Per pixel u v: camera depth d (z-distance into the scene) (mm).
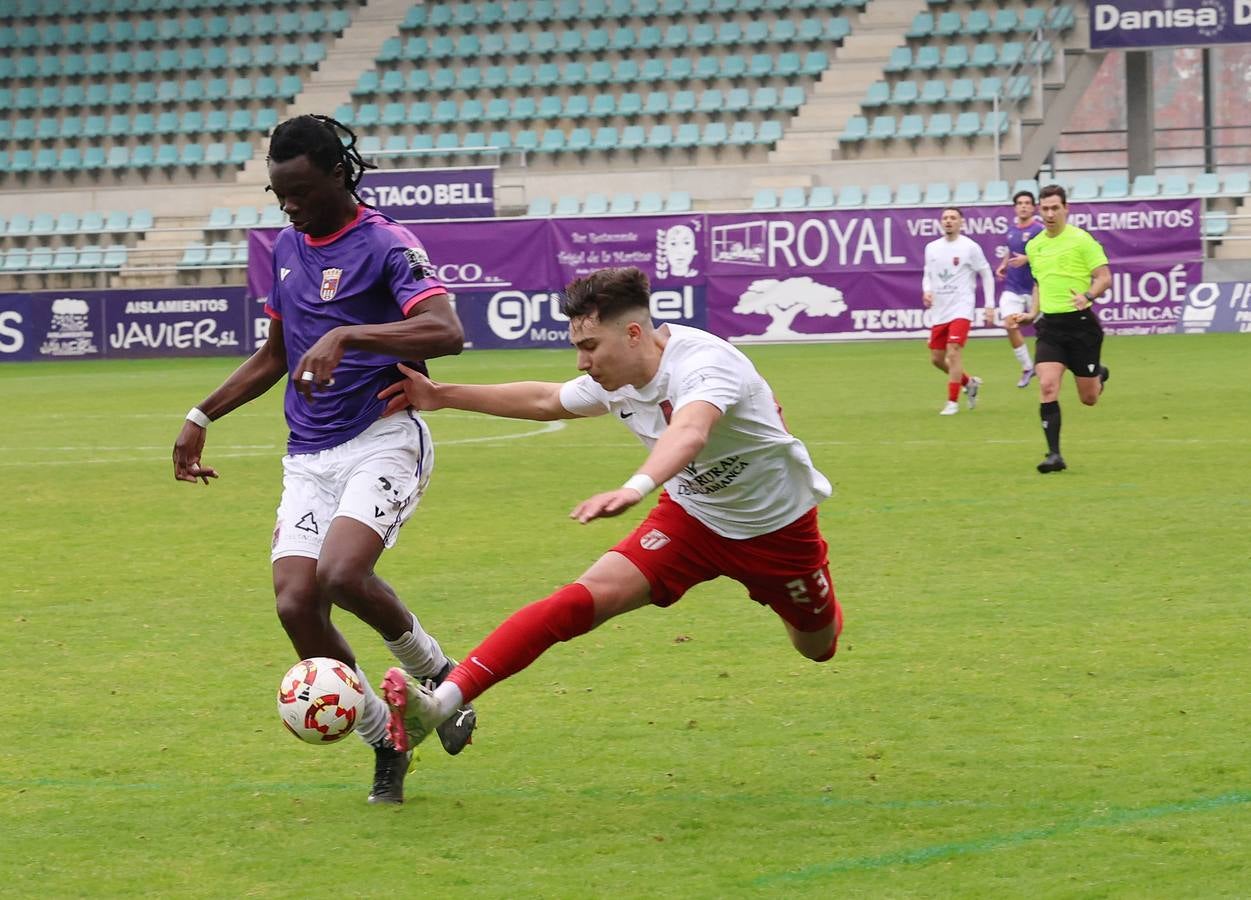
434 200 46500
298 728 7297
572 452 23484
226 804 7809
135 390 36875
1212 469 19016
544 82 55469
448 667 8203
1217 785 7633
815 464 20516
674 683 10062
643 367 7309
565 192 52375
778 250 42906
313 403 7988
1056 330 19062
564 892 6457
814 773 8062
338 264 7980
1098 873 6508
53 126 58094
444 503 18328
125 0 61219
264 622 12391
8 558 15469
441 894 6473
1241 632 10883
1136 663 10133
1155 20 47156
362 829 7363
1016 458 20672
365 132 55344
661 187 51656
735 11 56125
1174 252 41656
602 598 7535
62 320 47875
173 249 51875
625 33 56219
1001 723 8875
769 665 10461
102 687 10328
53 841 7254
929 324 42469
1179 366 33500
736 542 7762
